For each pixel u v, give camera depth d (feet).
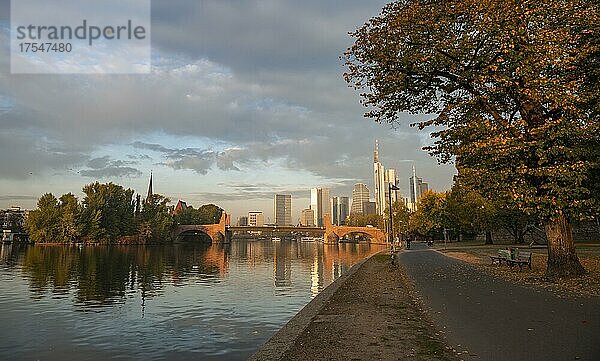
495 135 61.16
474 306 48.55
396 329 38.99
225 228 553.64
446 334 36.37
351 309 49.93
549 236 68.49
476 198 212.84
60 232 390.21
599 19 58.03
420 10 67.10
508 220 220.84
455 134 69.26
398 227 378.12
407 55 68.64
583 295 51.67
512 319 40.57
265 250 395.14
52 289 122.01
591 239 214.69
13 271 172.45
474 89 68.59
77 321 77.20
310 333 38.40
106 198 418.31
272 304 91.76
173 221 503.20
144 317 80.02
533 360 28.19
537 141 57.26
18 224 557.33
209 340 61.98
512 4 57.77
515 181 59.72
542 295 53.31
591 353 29.17
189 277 152.76
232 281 139.03
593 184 64.64
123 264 211.61
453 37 66.23
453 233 345.92
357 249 389.60
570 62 58.59
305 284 129.59
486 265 103.76
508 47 58.70
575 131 56.85
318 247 464.24
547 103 62.18
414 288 67.15
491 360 28.68
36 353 57.62
